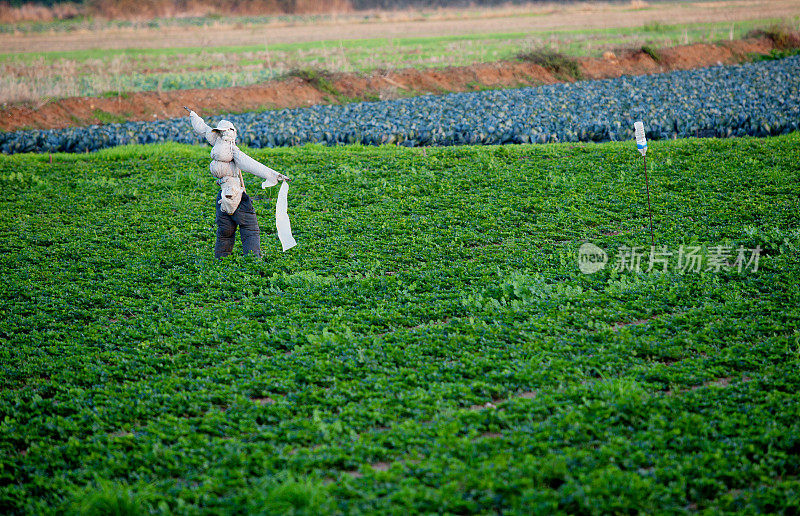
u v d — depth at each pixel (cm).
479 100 9438
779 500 2036
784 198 4809
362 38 15938
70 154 7094
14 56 13438
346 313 3459
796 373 2700
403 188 5466
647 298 3488
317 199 5362
